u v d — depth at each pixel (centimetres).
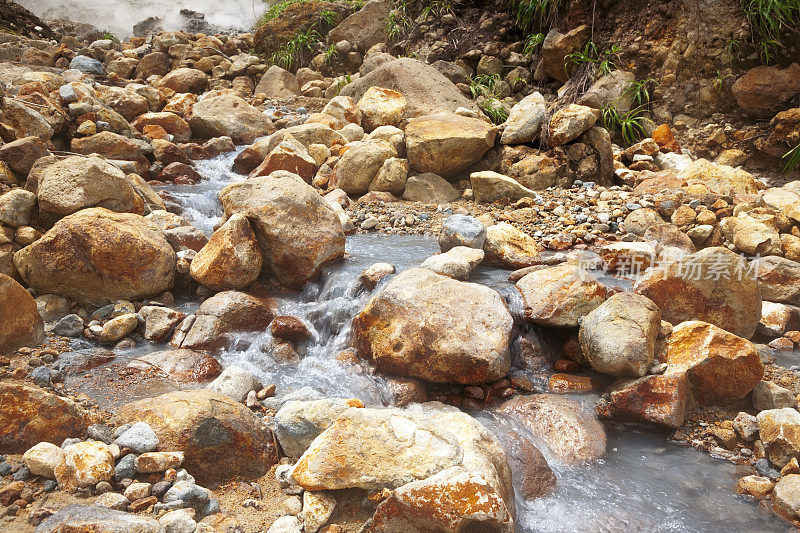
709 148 797
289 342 445
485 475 278
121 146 725
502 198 702
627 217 609
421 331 399
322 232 514
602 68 854
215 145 856
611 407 380
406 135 769
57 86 829
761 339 468
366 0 1273
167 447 306
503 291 463
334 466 289
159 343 449
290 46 1239
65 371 396
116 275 466
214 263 482
